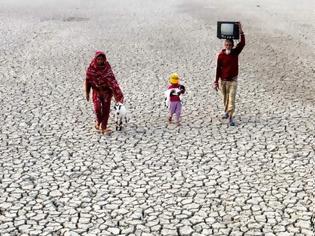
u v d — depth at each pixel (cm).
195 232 739
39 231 743
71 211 798
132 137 1082
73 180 898
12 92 1380
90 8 2831
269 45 1959
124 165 955
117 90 1084
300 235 728
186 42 1994
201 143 1050
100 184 884
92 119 1185
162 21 2417
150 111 1235
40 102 1300
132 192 855
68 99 1323
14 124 1155
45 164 960
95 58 1068
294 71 1609
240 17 2525
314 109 1249
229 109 1133
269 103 1294
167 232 739
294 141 1054
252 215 782
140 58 1753
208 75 1547
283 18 2514
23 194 850
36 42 1988
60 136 1089
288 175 908
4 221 770
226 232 738
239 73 1577
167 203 820
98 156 993
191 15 2577
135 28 2259
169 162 966
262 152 1004
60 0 3177
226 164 955
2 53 1816
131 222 766
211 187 870
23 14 2619
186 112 1229
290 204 811
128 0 3153
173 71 1592
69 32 2175
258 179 895
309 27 2298
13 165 955
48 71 1589
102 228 751
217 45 1944
